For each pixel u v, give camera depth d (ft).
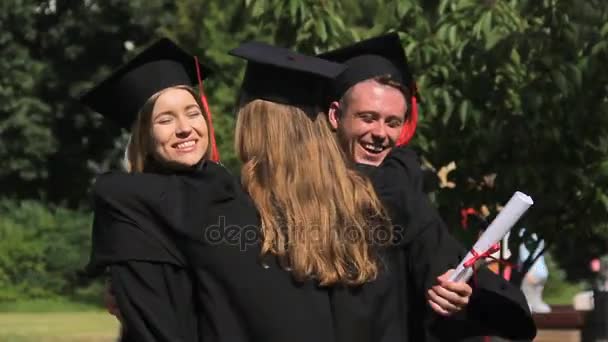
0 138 294.66
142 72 34.88
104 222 32.04
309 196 31.99
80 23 295.89
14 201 275.18
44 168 299.79
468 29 53.72
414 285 33.27
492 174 52.90
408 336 33.27
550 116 50.44
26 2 291.17
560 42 50.67
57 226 242.17
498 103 51.57
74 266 240.12
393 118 36.58
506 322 34.01
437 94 52.03
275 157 32.40
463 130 52.21
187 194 31.78
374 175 33.68
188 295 31.78
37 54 303.48
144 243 31.55
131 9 288.71
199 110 33.24
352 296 31.73
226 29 182.50
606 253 60.49
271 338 31.12
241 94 34.30
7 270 236.02
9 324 180.55
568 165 51.26
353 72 37.32
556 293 263.08
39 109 294.46
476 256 32.32
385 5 55.83
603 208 51.83
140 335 31.45
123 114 35.50
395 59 37.91
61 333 162.40
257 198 31.94
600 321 79.61
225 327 31.27
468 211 53.16
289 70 33.45
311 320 31.22
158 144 32.73
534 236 56.29
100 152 315.99
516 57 51.80
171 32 235.61
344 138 36.88
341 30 54.03
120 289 31.60
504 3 53.47
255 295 31.22
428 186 52.49
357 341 31.58
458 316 33.76
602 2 50.80
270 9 55.06
